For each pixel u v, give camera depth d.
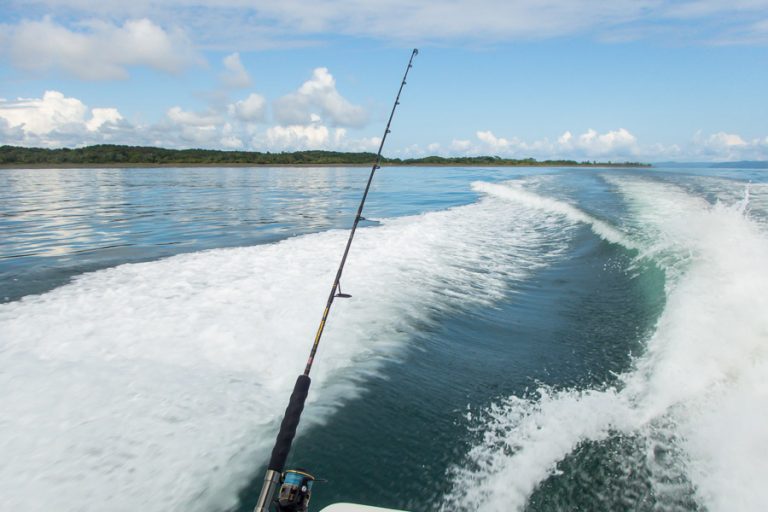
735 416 2.23
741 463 1.96
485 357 3.38
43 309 3.88
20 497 1.79
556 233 7.97
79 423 2.25
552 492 2.01
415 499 1.99
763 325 2.90
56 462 1.98
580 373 3.09
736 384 2.45
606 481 2.04
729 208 7.32
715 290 3.66
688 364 2.75
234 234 8.01
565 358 3.35
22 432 2.16
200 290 4.39
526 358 3.37
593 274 5.52
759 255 4.27
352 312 3.99
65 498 1.80
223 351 3.12
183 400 2.50
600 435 2.34
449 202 13.56
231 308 3.90
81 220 10.23
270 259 5.69
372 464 2.19
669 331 3.35
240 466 2.08
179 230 8.57
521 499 1.98
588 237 7.24
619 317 4.10
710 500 1.87
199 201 14.51
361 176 32.34
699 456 2.08
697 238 5.39
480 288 5.01
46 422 2.24
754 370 2.50
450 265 5.86
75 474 1.92
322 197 15.80
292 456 2.21
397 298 4.45
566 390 2.86
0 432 2.15
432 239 7.35
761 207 7.95
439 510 1.94
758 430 2.09
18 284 4.66
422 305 4.34
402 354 3.33
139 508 1.80
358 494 2.01
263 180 27.61
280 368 2.96
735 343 2.79
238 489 1.95
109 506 1.79
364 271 5.26
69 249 6.79
